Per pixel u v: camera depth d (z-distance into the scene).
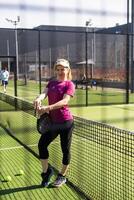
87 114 9.12
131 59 14.32
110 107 10.74
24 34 18.39
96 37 19.30
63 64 3.54
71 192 3.46
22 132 6.41
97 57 19.61
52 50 21.12
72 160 4.24
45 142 3.55
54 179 3.81
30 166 4.31
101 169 3.93
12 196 3.39
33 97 13.66
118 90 17.31
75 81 17.50
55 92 3.50
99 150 4.59
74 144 4.95
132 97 13.44
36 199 3.31
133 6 14.30
